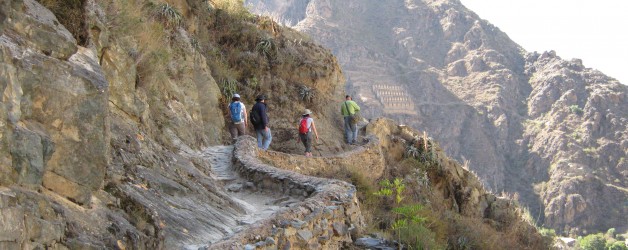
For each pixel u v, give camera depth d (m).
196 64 17.52
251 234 5.71
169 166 7.53
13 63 3.95
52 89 4.27
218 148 13.51
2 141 3.62
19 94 3.90
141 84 11.13
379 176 20.41
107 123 4.78
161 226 5.23
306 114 16.48
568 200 152.75
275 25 26.69
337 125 24.31
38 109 4.16
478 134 199.50
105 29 8.66
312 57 25.88
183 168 8.02
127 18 11.14
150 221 5.15
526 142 193.00
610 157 173.75
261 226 6.00
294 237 6.30
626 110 190.38
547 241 27.56
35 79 4.12
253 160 10.59
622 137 178.25
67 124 4.38
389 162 23.69
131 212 5.04
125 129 7.25
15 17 4.24
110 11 10.59
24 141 3.79
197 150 12.43
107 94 4.80
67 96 4.38
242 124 15.58
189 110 14.67
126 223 4.70
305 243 6.38
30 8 4.53
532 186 174.38
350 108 22.16
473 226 15.70
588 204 151.25
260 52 23.38
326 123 23.47
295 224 6.39
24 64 4.04
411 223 8.91
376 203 12.77
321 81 25.02
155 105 11.40
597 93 193.62
